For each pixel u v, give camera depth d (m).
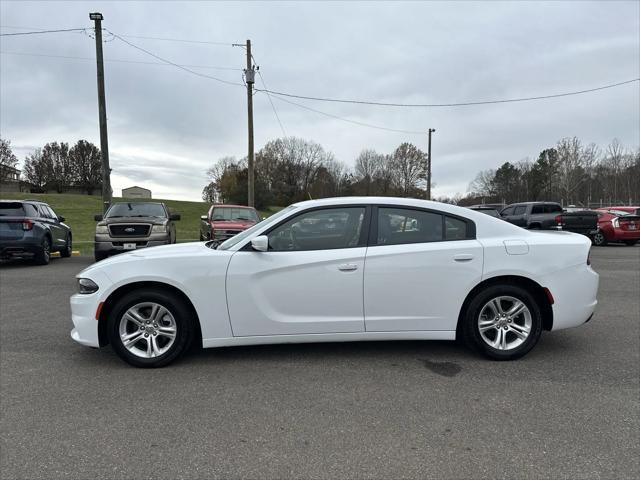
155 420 3.23
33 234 11.37
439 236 4.43
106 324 4.31
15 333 5.39
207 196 106.94
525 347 4.40
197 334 4.50
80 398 3.59
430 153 44.31
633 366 4.30
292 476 2.56
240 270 4.20
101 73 18.19
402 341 5.07
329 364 4.34
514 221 18.84
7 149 78.19
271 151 91.94
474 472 2.60
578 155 59.03
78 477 2.54
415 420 3.22
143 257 4.27
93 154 96.69
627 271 10.52
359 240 4.36
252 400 3.55
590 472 2.59
